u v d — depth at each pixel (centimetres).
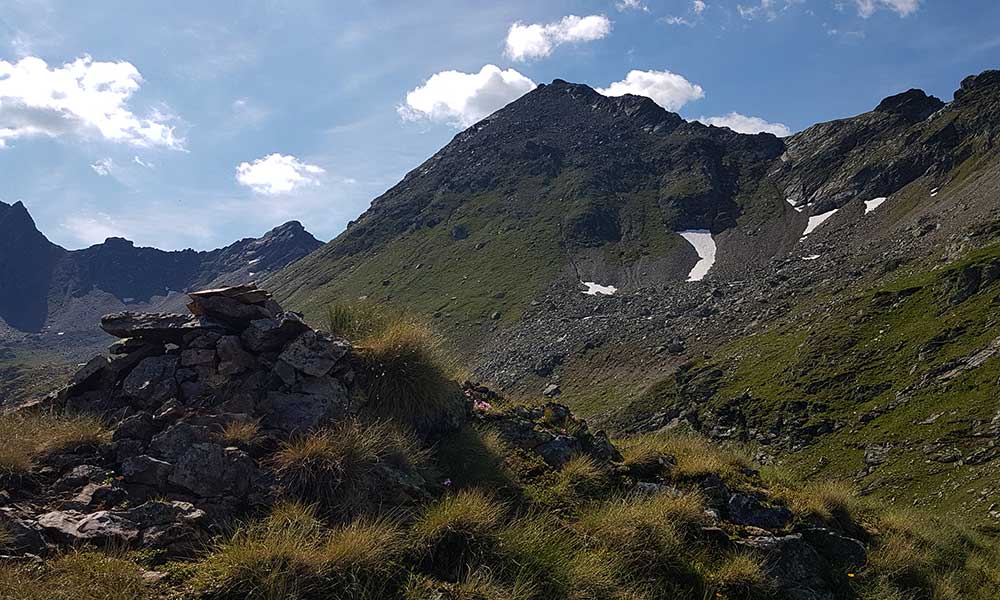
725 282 12356
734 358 7169
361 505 694
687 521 830
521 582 639
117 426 752
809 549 864
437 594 596
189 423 748
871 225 14150
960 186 12681
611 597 675
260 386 831
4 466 647
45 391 944
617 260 17688
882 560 927
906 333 5806
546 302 15300
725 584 763
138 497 666
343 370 866
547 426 1040
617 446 1152
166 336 888
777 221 17988
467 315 15838
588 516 809
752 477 1073
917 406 4656
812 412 5331
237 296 917
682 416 6366
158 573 564
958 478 3475
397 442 792
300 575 573
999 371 4406
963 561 1050
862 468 4203
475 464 862
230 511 666
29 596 497
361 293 19825
